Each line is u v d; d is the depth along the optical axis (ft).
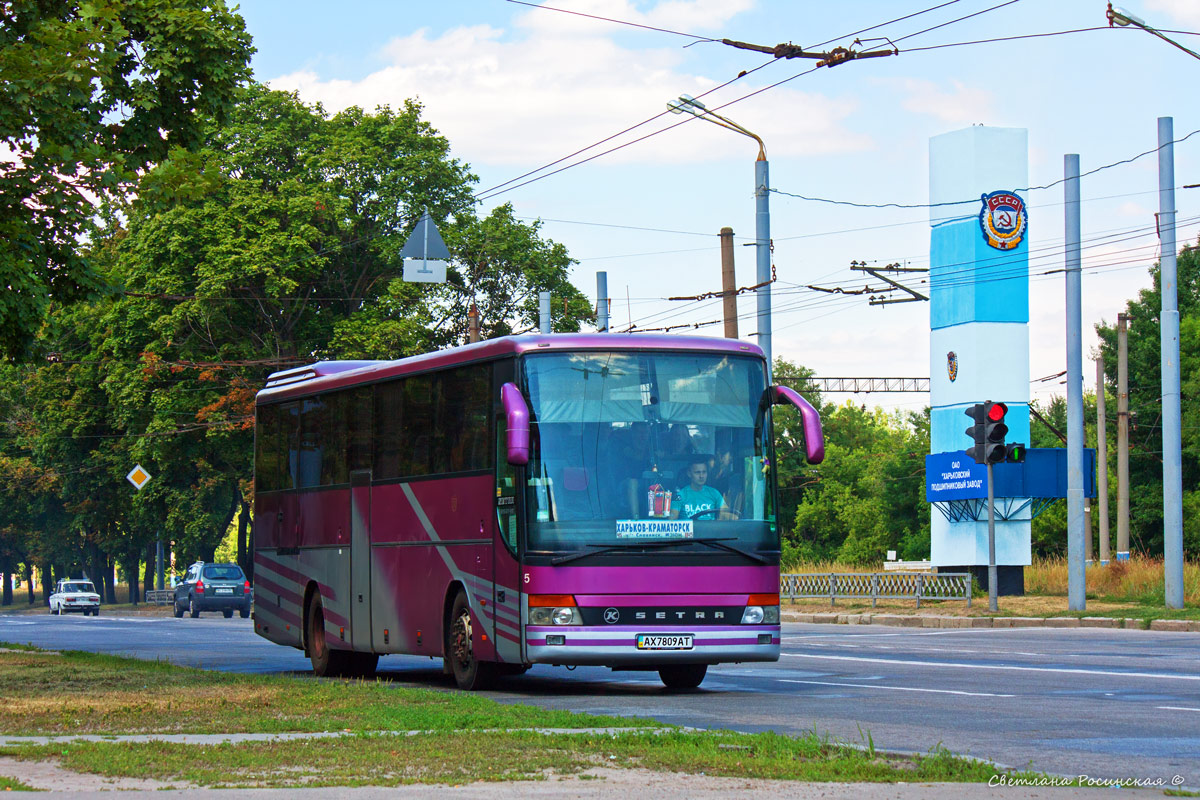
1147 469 292.40
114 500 302.45
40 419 303.68
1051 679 66.33
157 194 62.59
